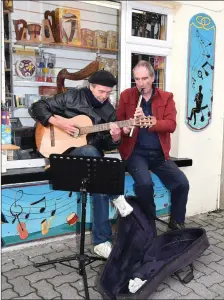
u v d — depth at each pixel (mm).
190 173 3492
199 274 2434
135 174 2785
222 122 3604
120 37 3162
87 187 2258
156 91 2865
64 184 2305
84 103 2717
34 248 2762
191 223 3377
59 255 2658
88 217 3002
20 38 3061
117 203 2467
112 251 2332
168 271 2176
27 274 2385
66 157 2213
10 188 2611
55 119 2633
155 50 3289
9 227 2660
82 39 3289
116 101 3277
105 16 3594
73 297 2141
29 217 2734
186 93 3303
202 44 3305
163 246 2566
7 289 2205
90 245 2840
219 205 3721
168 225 3068
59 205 2848
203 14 3266
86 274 2371
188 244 2568
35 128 2840
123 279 2227
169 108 2832
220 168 3680
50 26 3184
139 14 3227
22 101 3139
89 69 3221
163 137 2871
